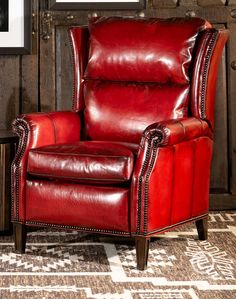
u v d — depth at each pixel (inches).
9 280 145.3
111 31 178.9
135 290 140.3
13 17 200.8
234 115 202.2
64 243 171.0
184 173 161.8
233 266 154.7
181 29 173.0
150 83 175.9
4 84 202.4
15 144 178.4
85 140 179.5
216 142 203.6
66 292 139.2
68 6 200.5
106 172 153.3
